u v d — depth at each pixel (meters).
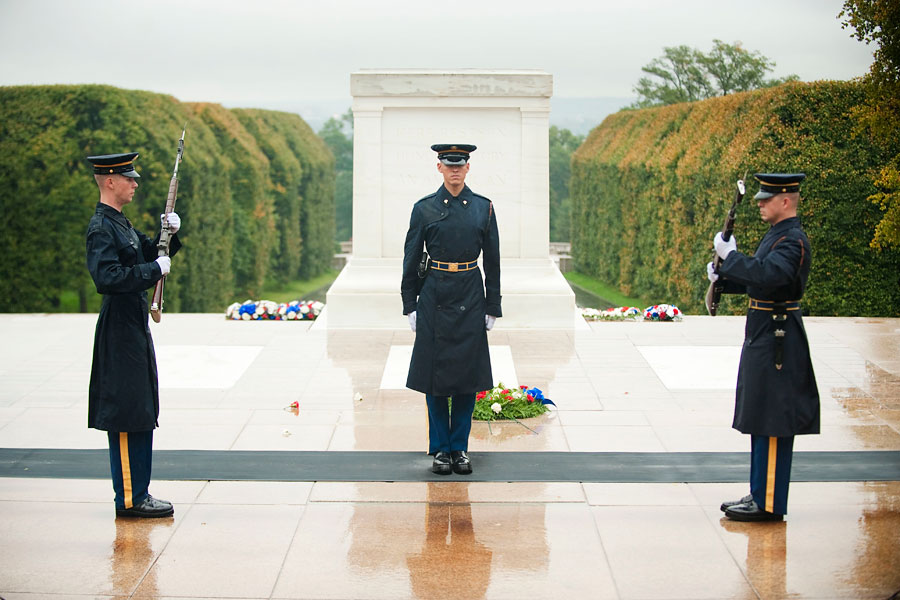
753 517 4.81
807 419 4.69
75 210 23.77
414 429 6.37
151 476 5.46
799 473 5.50
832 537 4.63
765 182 4.73
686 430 6.31
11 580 4.22
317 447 6.00
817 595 4.05
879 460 5.71
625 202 26.39
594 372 7.83
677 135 22.92
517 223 9.62
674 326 9.71
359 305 9.52
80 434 6.28
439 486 5.32
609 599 4.04
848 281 15.09
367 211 9.55
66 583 4.20
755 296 4.81
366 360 8.23
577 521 4.84
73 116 24.12
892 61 11.30
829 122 15.66
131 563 4.39
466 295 5.51
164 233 4.90
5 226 23.41
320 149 42.25
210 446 6.01
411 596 4.07
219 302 29.06
